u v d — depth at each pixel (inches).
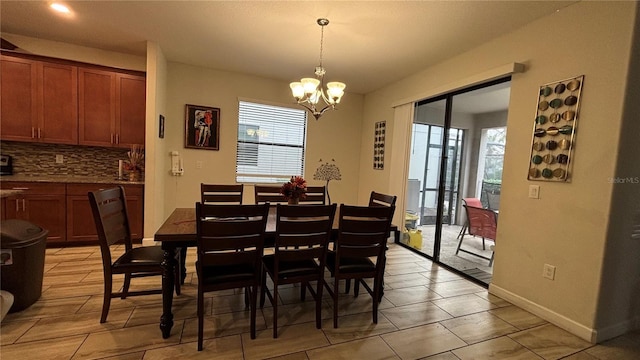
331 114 200.2
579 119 84.9
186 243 76.9
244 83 175.5
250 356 69.9
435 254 148.0
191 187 168.2
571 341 82.0
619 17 76.5
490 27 104.2
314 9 99.1
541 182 94.9
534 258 96.7
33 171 143.9
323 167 200.1
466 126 136.3
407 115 160.2
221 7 100.8
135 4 101.5
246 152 181.6
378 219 90.5
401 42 120.7
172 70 159.2
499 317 93.7
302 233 78.6
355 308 96.0
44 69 133.1
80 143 140.5
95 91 141.3
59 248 135.0
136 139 149.6
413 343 78.3
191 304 92.9
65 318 81.0
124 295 80.5
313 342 76.6
